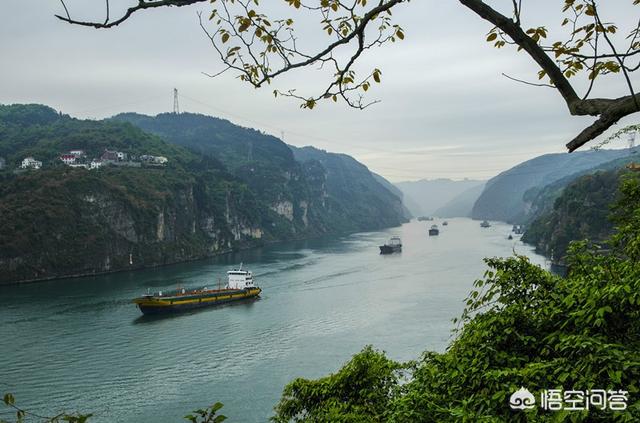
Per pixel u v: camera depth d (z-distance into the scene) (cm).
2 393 3809
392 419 838
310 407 1398
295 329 5722
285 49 485
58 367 4394
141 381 4062
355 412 1204
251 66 493
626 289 723
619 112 321
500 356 841
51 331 5628
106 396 3753
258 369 4328
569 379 718
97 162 16725
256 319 6297
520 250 14238
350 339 5172
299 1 475
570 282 924
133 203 13462
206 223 16688
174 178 16225
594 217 11200
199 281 9656
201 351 4884
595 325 762
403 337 5144
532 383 723
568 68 431
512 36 362
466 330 945
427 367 1021
